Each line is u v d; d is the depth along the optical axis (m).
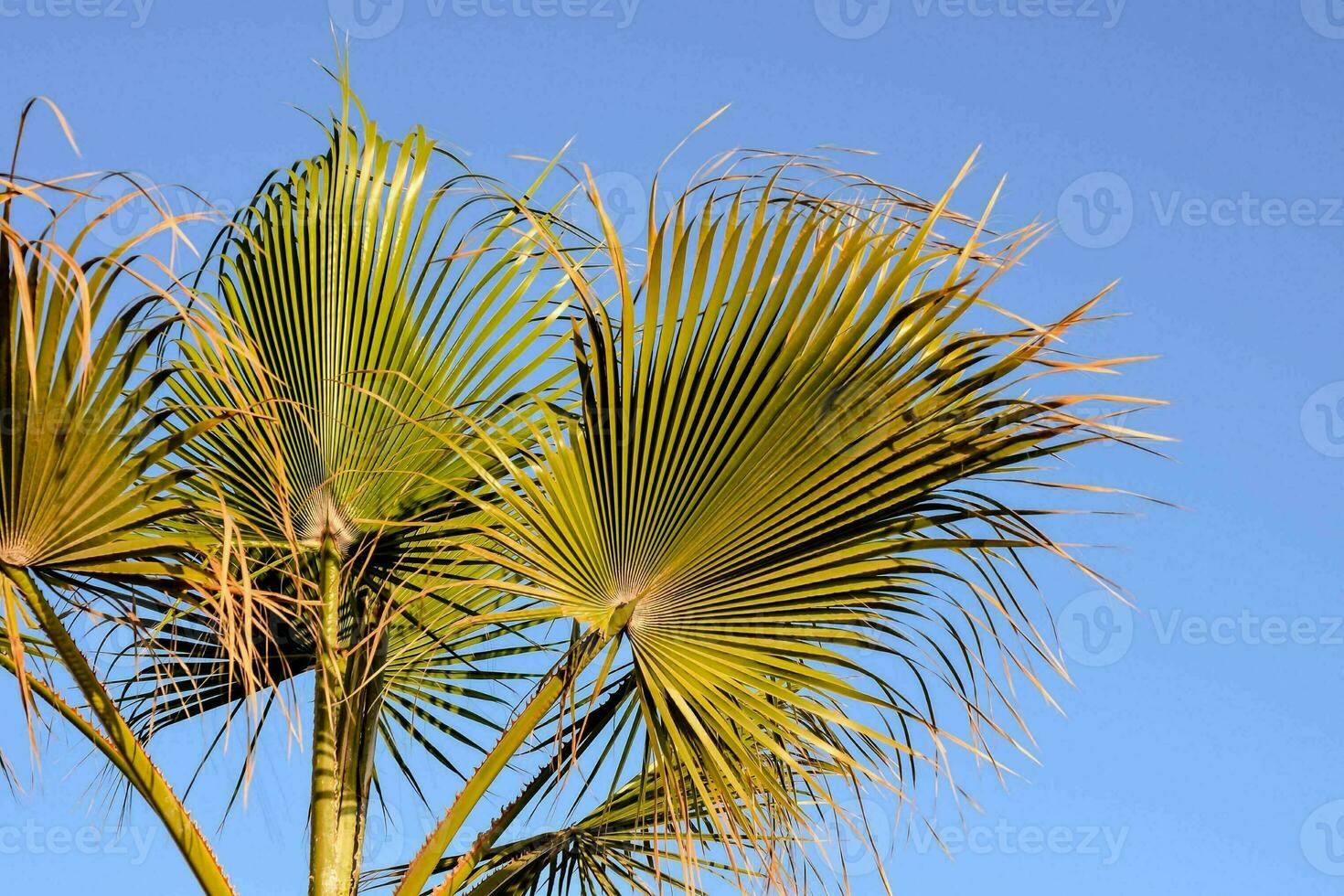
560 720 3.47
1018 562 3.62
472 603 4.44
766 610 3.63
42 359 3.04
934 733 3.51
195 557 3.84
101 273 3.05
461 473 4.13
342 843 3.80
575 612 3.48
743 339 3.39
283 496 3.51
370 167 4.22
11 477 3.07
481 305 4.16
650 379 3.45
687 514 3.52
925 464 3.51
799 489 3.51
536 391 4.18
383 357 4.11
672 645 3.60
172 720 4.40
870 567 3.59
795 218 3.41
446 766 4.54
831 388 3.43
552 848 4.23
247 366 4.10
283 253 4.21
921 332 3.40
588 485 3.48
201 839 3.50
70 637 3.44
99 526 3.21
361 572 3.91
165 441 3.23
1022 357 3.38
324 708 3.95
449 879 3.69
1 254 2.98
